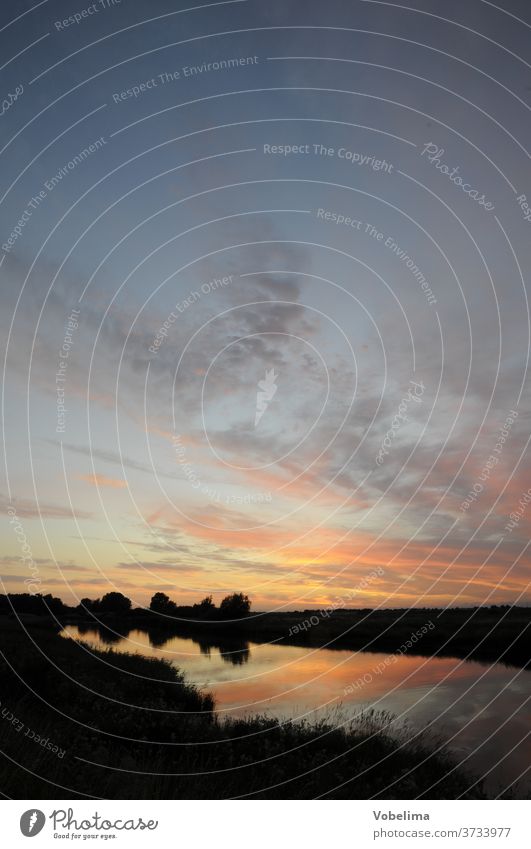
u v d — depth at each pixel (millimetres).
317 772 8414
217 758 8570
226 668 22109
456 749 11523
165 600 40844
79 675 12484
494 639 28984
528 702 16656
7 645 13609
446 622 34656
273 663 24141
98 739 8547
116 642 26641
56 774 6426
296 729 10906
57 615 34906
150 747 8898
